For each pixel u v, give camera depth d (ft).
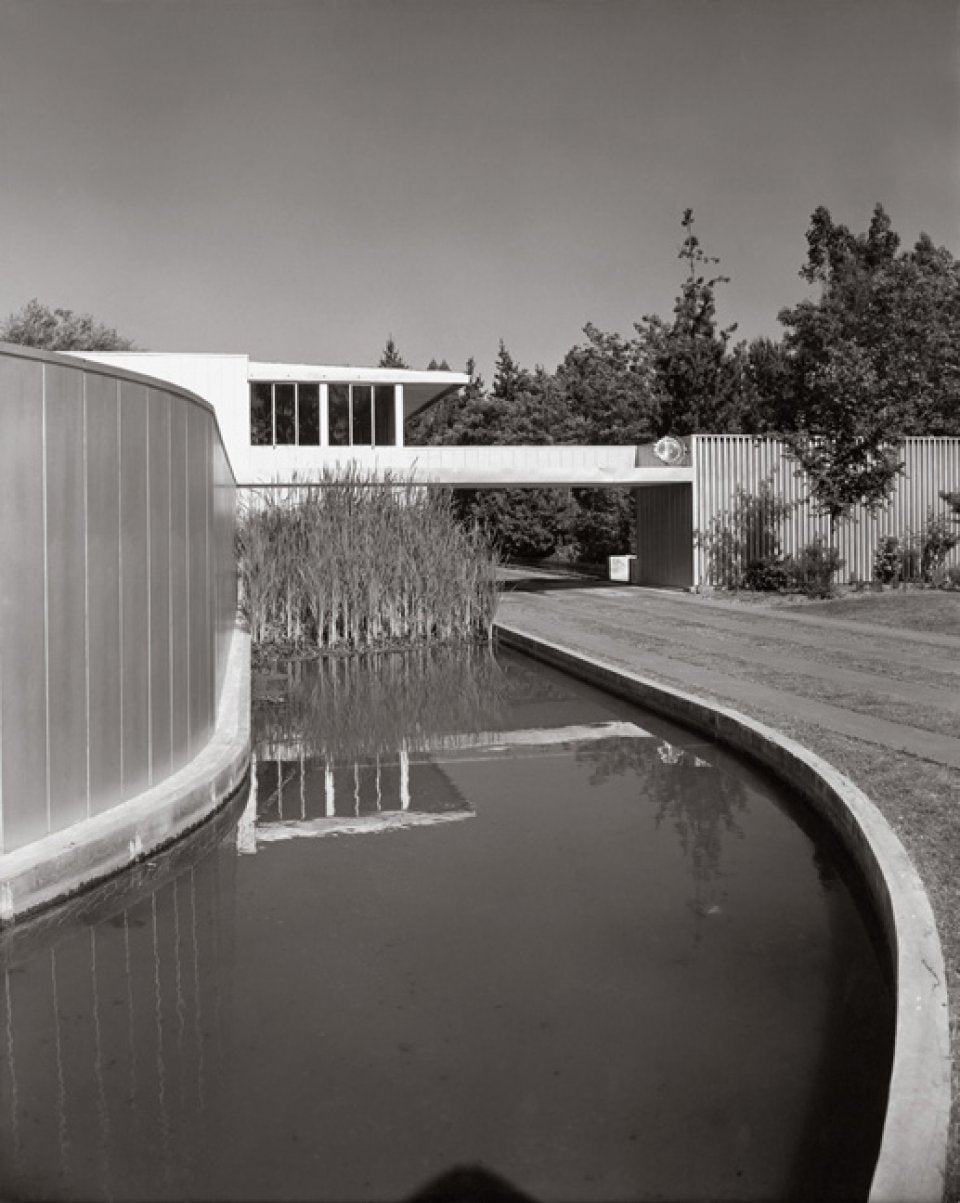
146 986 14.16
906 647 46.60
